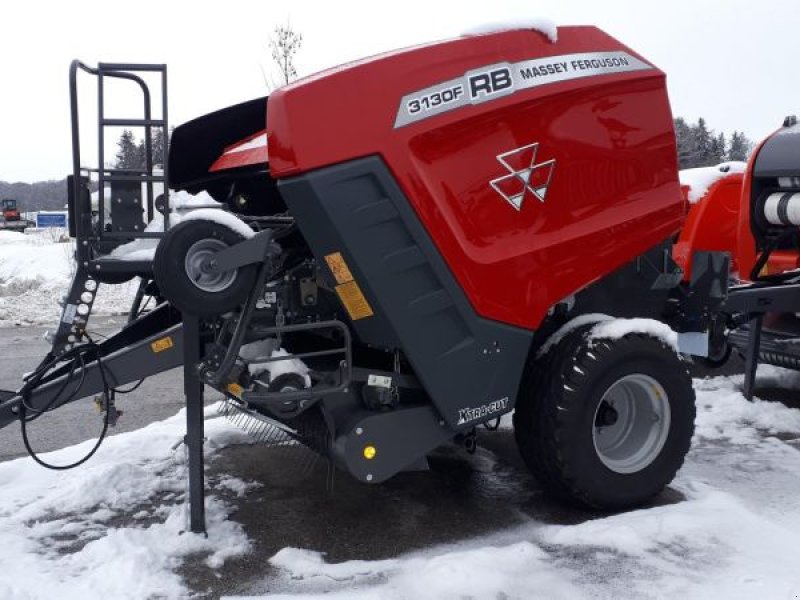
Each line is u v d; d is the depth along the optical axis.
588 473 3.80
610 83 3.88
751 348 5.75
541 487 4.30
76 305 3.70
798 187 5.87
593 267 3.86
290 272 3.75
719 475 4.41
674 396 4.00
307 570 3.33
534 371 3.90
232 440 5.08
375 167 3.33
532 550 3.41
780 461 4.63
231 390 3.47
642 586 3.12
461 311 3.54
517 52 3.65
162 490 4.30
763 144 6.09
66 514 4.01
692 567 3.27
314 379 3.52
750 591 3.04
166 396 6.93
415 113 3.40
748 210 6.19
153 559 3.40
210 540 3.61
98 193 3.53
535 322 3.71
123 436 5.24
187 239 3.26
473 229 3.55
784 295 5.52
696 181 7.17
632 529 3.56
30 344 10.11
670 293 4.73
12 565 3.40
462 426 3.63
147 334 4.06
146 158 3.66
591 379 3.76
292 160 3.23
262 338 3.64
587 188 3.84
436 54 3.48
